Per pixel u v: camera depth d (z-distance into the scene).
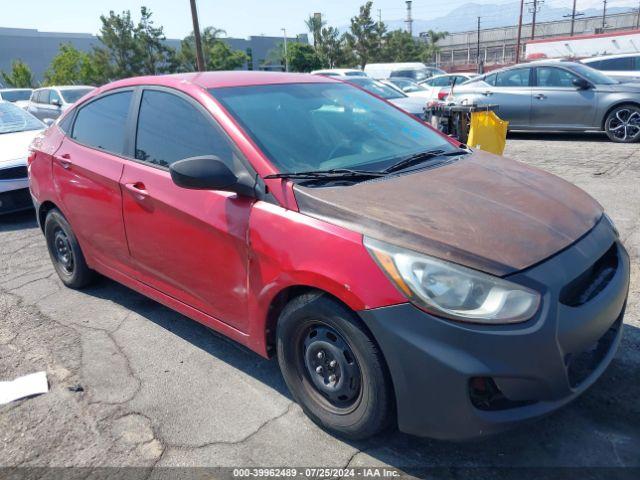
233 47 64.69
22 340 3.77
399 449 2.58
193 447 2.66
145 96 3.59
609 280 2.57
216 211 2.92
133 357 3.49
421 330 2.18
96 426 2.85
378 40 51.09
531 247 2.33
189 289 3.26
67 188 4.05
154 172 3.33
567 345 2.23
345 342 2.48
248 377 3.22
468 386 2.15
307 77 3.88
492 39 70.31
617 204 6.04
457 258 2.21
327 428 2.69
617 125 10.20
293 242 2.54
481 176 3.02
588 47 31.73
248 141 2.89
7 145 6.98
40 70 62.66
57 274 4.92
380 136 3.43
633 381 2.95
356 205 2.50
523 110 11.03
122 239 3.65
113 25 41.28
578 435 2.60
